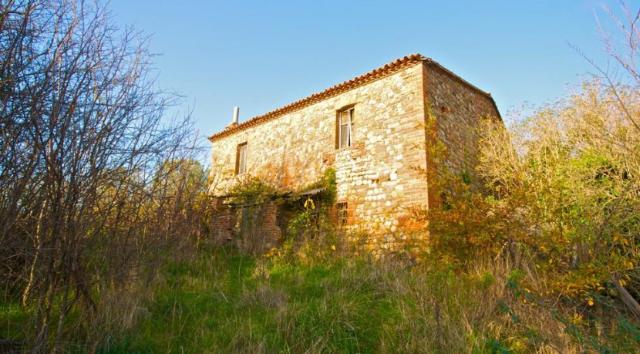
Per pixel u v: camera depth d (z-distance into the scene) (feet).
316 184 39.83
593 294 18.44
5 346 11.78
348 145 39.55
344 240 31.22
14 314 13.35
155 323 16.29
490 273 20.68
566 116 34.35
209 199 35.96
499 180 34.94
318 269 25.81
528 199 21.83
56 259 12.12
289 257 29.50
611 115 28.02
